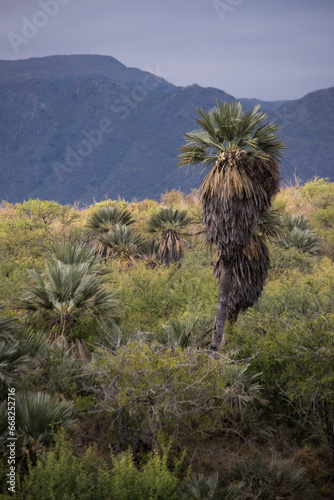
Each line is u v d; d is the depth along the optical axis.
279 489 6.02
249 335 9.15
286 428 7.95
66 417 6.22
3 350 6.91
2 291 11.95
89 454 5.62
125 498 4.88
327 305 9.86
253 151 8.48
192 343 9.57
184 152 9.14
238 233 8.59
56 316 9.61
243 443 7.35
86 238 20.92
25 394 6.69
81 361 8.28
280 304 10.87
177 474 5.82
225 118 8.55
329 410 7.05
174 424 6.63
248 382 7.88
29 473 5.25
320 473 6.66
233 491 5.57
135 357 6.75
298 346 7.49
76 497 4.93
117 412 6.75
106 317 10.11
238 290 9.42
